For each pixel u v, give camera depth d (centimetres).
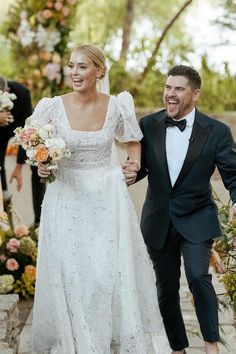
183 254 478
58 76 1260
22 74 1273
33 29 1247
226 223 566
